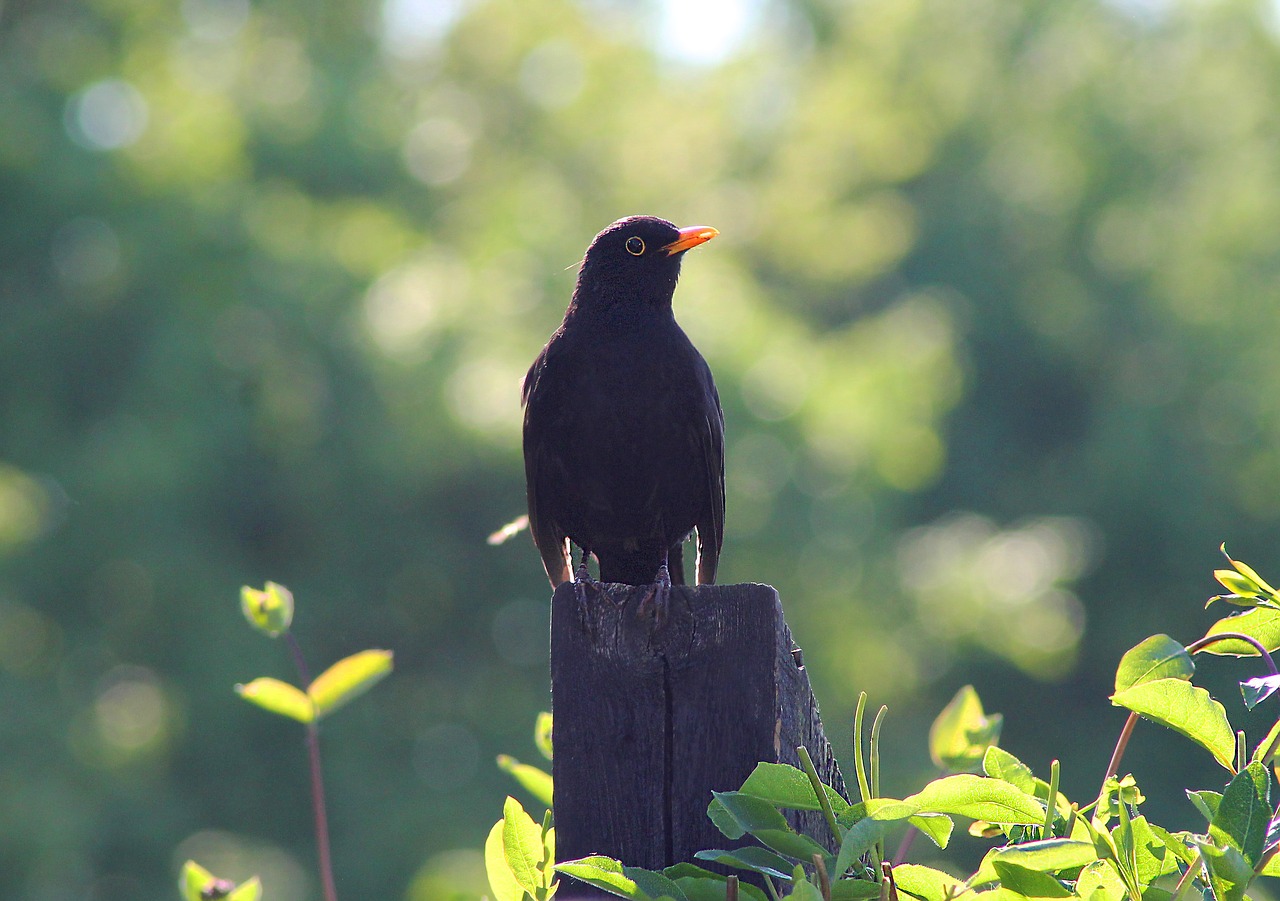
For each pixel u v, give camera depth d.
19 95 17.45
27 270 17.73
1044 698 23.56
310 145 19.53
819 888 3.27
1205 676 15.09
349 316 17.38
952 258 29.92
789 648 3.84
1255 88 28.61
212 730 17.25
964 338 28.45
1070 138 29.06
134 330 17.39
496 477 17.69
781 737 3.68
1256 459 22.61
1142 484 23.22
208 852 16.64
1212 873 3.30
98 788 16.30
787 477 17.97
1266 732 4.62
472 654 19.25
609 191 26.38
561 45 27.64
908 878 3.58
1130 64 29.81
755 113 34.41
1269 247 24.84
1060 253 28.62
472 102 27.20
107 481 16.31
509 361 17.20
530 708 18.52
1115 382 26.34
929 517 27.86
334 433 17.02
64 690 17.02
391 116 21.83
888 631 19.66
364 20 25.12
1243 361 23.52
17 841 15.20
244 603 4.90
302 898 16.66
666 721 3.71
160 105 18.48
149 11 20.42
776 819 3.37
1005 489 27.56
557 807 3.72
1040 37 31.73
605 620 3.77
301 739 17.73
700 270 19.72
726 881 3.42
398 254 19.30
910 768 19.22
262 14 22.89
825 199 31.03
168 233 17.12
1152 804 21.70
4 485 16.36
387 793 17.77
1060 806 3.74
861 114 31.83
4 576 16.30
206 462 16.67
